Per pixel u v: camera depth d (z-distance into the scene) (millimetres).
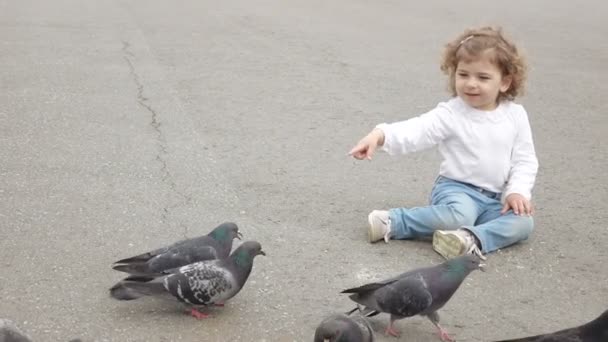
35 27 6289
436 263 3049
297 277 2934
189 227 3209
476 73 3141
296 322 2717
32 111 4289
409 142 3189
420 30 6973
